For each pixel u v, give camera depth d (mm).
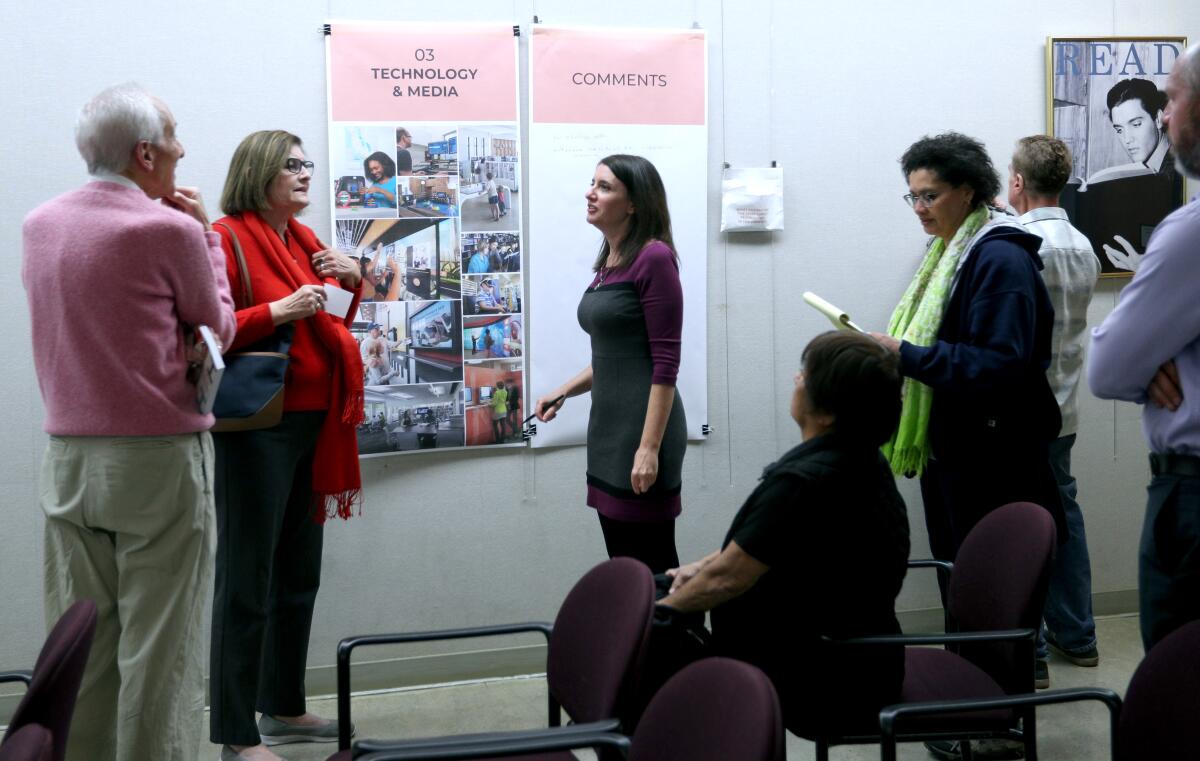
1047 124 3803
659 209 2732
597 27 3447
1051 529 2145
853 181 3693
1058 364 3357
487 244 3422
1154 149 3861
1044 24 3793
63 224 2180
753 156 3607
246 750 2785
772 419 3686
